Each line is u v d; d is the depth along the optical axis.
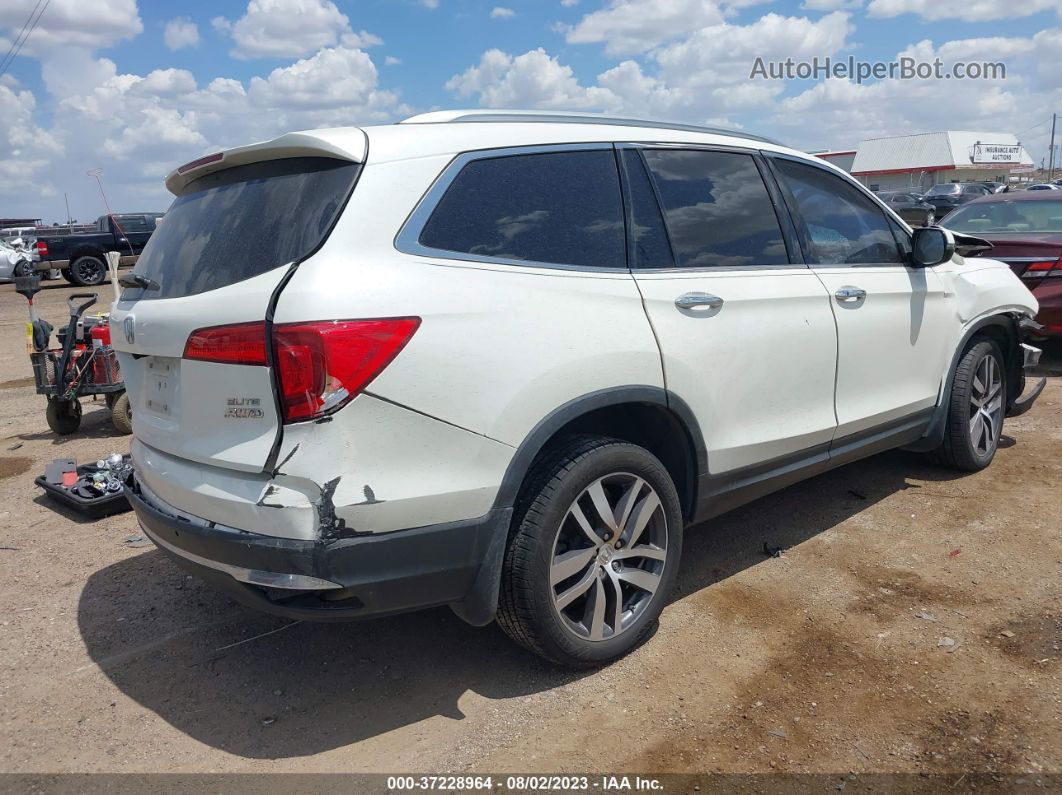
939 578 3.73
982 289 4.89
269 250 2.57
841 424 3.97
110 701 3.06
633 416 3.36
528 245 2.88
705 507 3.44
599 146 3.21
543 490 2.82
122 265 22.64
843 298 3.95
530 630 2.87
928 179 59.72
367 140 2.68
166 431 2.83
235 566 2.54
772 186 3.84
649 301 3.12
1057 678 2.94
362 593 2.49
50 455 6.32
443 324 2.56
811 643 3.24
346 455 2.40
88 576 4.11
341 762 2.67
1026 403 5.94
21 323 15.52
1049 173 78.94
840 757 2.59
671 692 2.96
